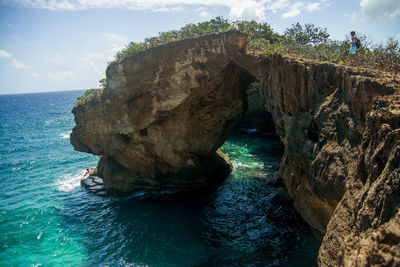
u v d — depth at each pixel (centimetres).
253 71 1509
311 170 981
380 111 593
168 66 1605
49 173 2659
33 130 5691
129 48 1734
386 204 439
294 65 1123
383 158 517
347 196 630
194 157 1945
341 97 889
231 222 1461
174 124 1797
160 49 1588
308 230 1278
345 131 818
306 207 1166
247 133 3797
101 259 1246
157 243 1338
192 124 1847
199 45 1566
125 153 1888
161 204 1764
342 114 827
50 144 4156
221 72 1620
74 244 1378
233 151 2889
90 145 1970
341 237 576
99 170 2269
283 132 1366
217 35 1557
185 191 1941
